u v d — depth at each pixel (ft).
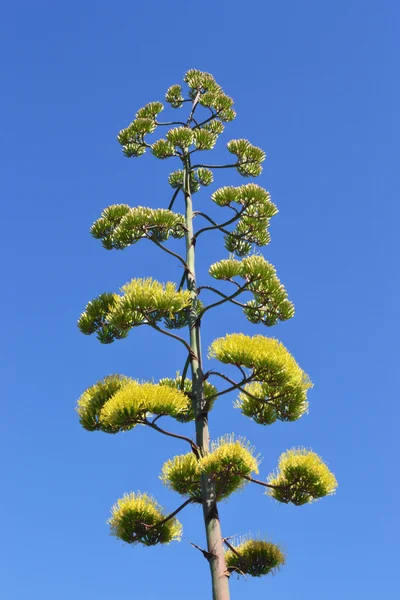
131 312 27.76
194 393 28.53
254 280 28.81
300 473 28.37
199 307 33.24
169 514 29.81
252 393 31.17
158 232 30.58
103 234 33.14
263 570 30.09
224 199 32.32
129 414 26.45
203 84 39.68
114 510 29.48
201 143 35.12
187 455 29.58
